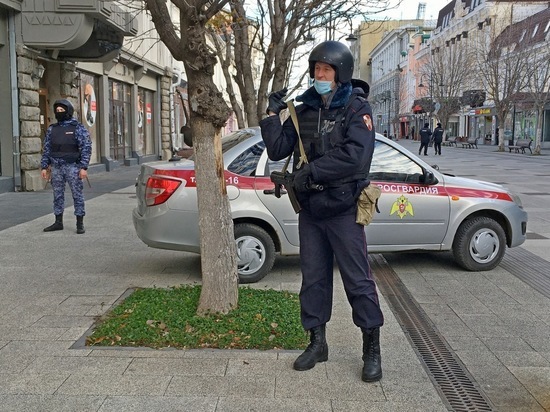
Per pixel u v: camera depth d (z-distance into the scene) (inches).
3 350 167.0
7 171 542.9
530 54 1434.5
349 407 135.0
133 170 827.4
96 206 464.1
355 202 147.0
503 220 276.2
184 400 137.3
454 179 270.7
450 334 188.4
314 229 152.7
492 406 138.6
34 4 529.3
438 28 2741.1
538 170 861.2
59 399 137.6
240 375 150.1
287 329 175.9
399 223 256.8
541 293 236.8
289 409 133.7
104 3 545.3
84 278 249.9
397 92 3506.4
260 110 432.1
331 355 164.9
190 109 177.9
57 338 176.2
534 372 158.9
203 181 183.3
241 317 183.0
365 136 140.5
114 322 182.9
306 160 147.3
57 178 350.6
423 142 1353.3
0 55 528.4
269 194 245.0
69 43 538.0
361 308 148.2
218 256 185.8
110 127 852.0
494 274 267.1
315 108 148.1
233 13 373.4
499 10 1985.7
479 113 2050.9
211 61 170.7
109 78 844.0
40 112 623.8
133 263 278.4
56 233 350.9
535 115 1638.8
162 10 170.1
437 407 136.0
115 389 142.5
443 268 277.4
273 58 422.0
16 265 271.4
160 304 197.3
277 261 287.9
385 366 158.6
